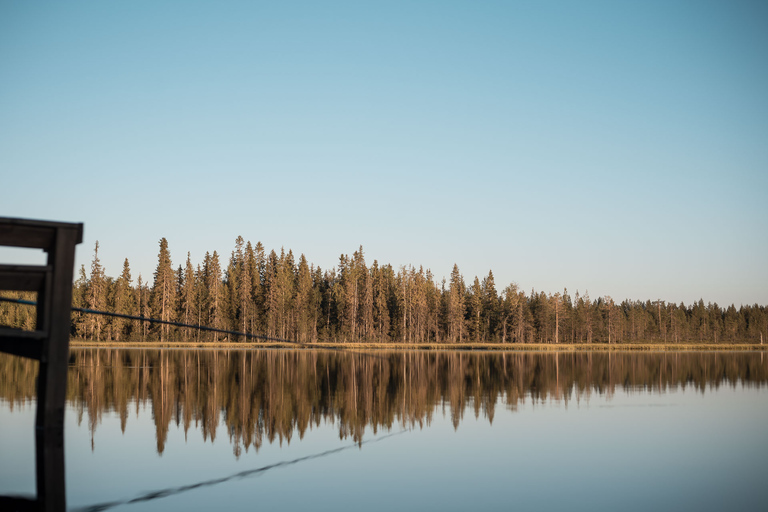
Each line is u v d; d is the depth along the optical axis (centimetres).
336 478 1288
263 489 1191
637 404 2547
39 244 1322
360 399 2584
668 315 16875
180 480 1250
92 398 2475
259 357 5959
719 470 1421
